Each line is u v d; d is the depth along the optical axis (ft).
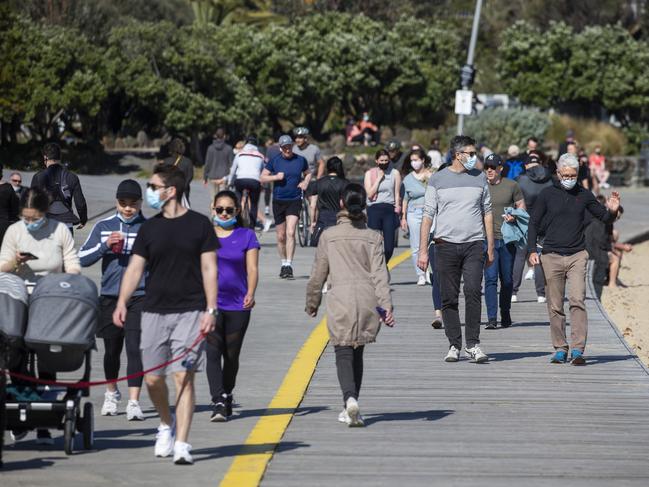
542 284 157.69
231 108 457.68
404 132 530.27
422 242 115.44
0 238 136.15
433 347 123.34
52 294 77.05
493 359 117.50
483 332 134.62
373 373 109.60
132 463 76.13
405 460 77.97
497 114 497.87
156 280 74.28
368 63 536.83
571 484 72.43
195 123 440.04
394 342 126.11
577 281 114.42
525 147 489.67
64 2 463.01
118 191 89.04
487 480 73.10
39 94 409.49
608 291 221.05
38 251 83.46
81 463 76.18
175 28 456.04
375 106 564.30
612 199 114.73
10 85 398.21
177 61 440.45
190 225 74.28
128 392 99.30
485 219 115.24
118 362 91.25
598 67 560.20
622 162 497.87
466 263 113.91
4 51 397.19
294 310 146.20
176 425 76.43
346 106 558.15
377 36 558.56
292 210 176.14
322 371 110.22
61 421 78.48
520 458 78.89
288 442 82.94
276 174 176.04
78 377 103.14
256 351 118.52
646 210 367.04
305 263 196.85
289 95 518.37
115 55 434.30
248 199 195.62
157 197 74.28
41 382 77.66
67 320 76.54
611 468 76.43
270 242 228.22
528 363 115.24
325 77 521.65
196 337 74.13
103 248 88.63
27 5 467.93
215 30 514.27
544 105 566.36
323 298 157.79
